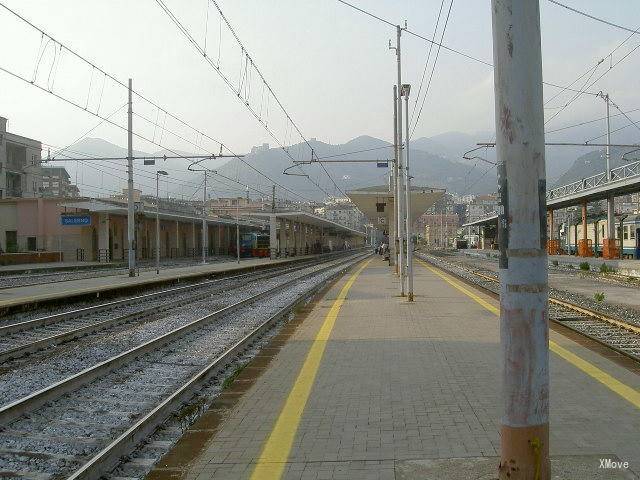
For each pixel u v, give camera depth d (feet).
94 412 22.98
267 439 17.53
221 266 150.10
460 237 383.86
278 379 25.22
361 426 18.49
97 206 153.99
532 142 11.98
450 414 19.53
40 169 220.43
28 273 117.91
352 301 58.13
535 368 11.89
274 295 74.02
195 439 17.72
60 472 16.92
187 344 38.81
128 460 17.56
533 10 12.05
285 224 222.69
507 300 12.03
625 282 85.05
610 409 19.67
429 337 35.19
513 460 11.93
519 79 11.96
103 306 57.26
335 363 28.22
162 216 171.32
